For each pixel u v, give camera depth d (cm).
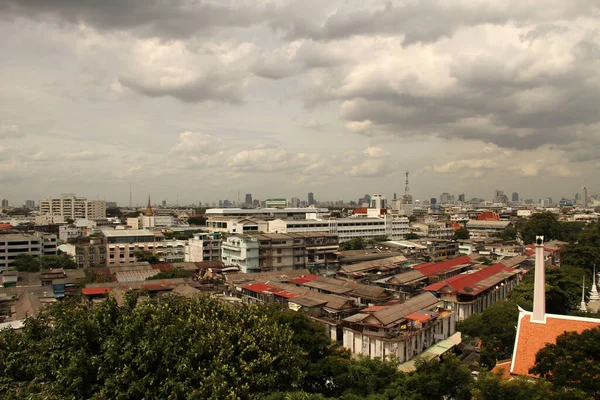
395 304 7606
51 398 3350
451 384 4300
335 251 14075
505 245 17925
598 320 4134
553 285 8106
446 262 12462
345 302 7706
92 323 4050
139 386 3534
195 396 3456
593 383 3309
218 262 12975
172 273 11031
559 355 3675
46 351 4006
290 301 7956
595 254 11538
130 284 9762
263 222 17588
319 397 3834
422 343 6869
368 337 6353
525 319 4441
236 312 4984
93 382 3750
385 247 16600
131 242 15625
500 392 3422
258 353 4200
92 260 14912
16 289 9425
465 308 8494
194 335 4106
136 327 3922
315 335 5441
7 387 3794
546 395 3262
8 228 19188
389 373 4725
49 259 13462
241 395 3769
